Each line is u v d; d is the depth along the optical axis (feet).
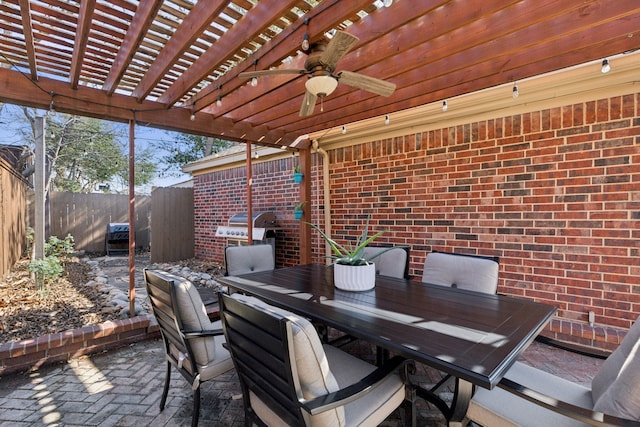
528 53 8.09
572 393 5.30
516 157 11.07
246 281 8.99
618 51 7.57
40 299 13.07
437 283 9.06
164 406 7.30
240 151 20.70
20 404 7.41
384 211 14.53
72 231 27.04
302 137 16.11
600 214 9.64
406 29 7.43
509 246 11.25
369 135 14.89
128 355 9.89
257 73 6.97
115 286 16.76
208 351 6.29
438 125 12.79
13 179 18.53
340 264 8.16
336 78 7.07
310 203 16.44
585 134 9.84
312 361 3.94
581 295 9.98
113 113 10.61
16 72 8.98
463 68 8.40
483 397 5.18
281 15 6.39
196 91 11.39
